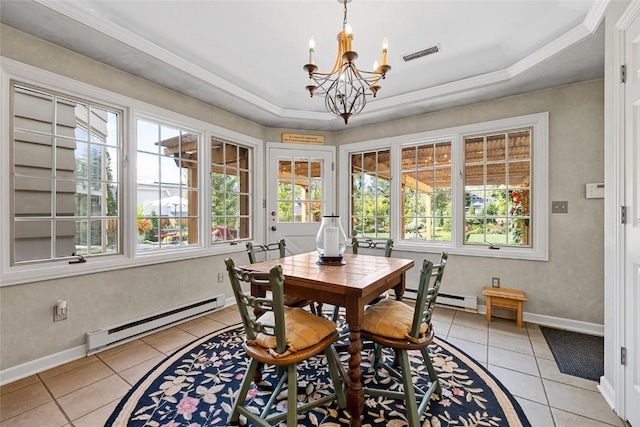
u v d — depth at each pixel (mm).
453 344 2365
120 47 2115
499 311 2994
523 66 2414
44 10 1727
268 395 1726
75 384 1826
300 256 2320
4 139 1874
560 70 2420
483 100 3061
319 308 2590
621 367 1515
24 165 1996
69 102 2219
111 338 2303
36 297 1980
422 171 3557
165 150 2875
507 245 3027
